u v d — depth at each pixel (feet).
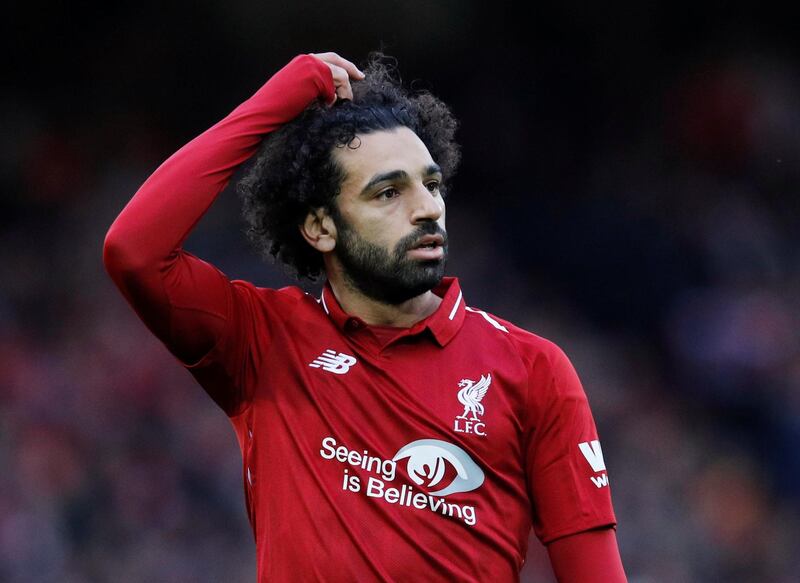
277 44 170.09
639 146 172.45
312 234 34.06
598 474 33.09
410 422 31.63
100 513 108.27
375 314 33.55
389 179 32.55
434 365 32.53
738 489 126.82
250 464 33.01
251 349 33.12
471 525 31.27
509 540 32.01
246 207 37.19
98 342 125.39
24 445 110.01
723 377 139.95
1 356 121.70
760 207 161.27
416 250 32.50
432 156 36.45
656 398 141.18
